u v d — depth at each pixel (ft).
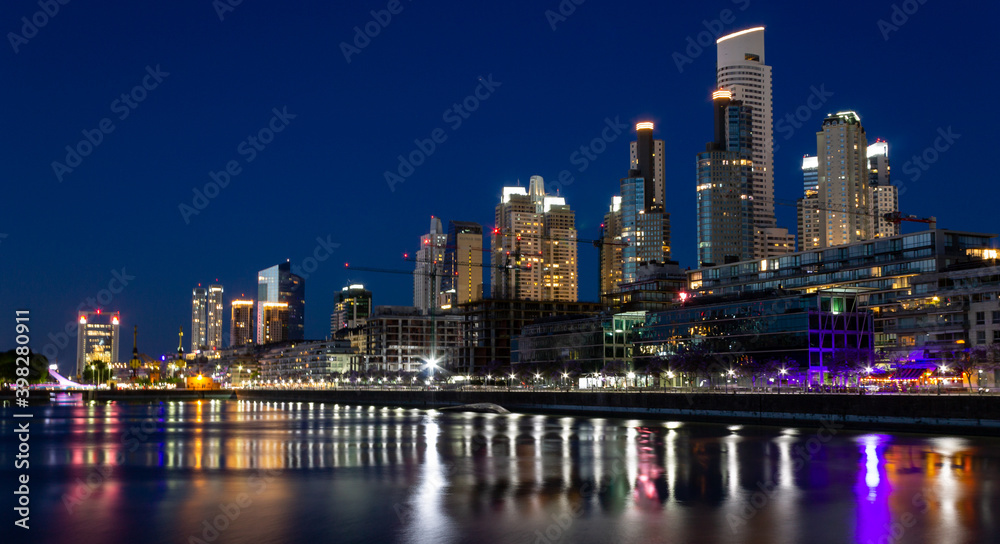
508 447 375.25
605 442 393.91
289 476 281.74
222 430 506.07
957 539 182.80
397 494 242.17
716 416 517.55
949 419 391.65
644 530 191.83
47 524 202.39
